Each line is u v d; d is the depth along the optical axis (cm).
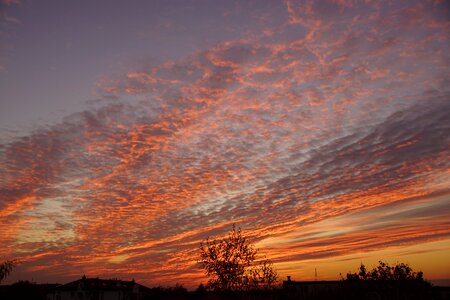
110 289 6831
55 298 6650
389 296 2959
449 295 2930
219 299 2836
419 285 2920
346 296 3198
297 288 4044
